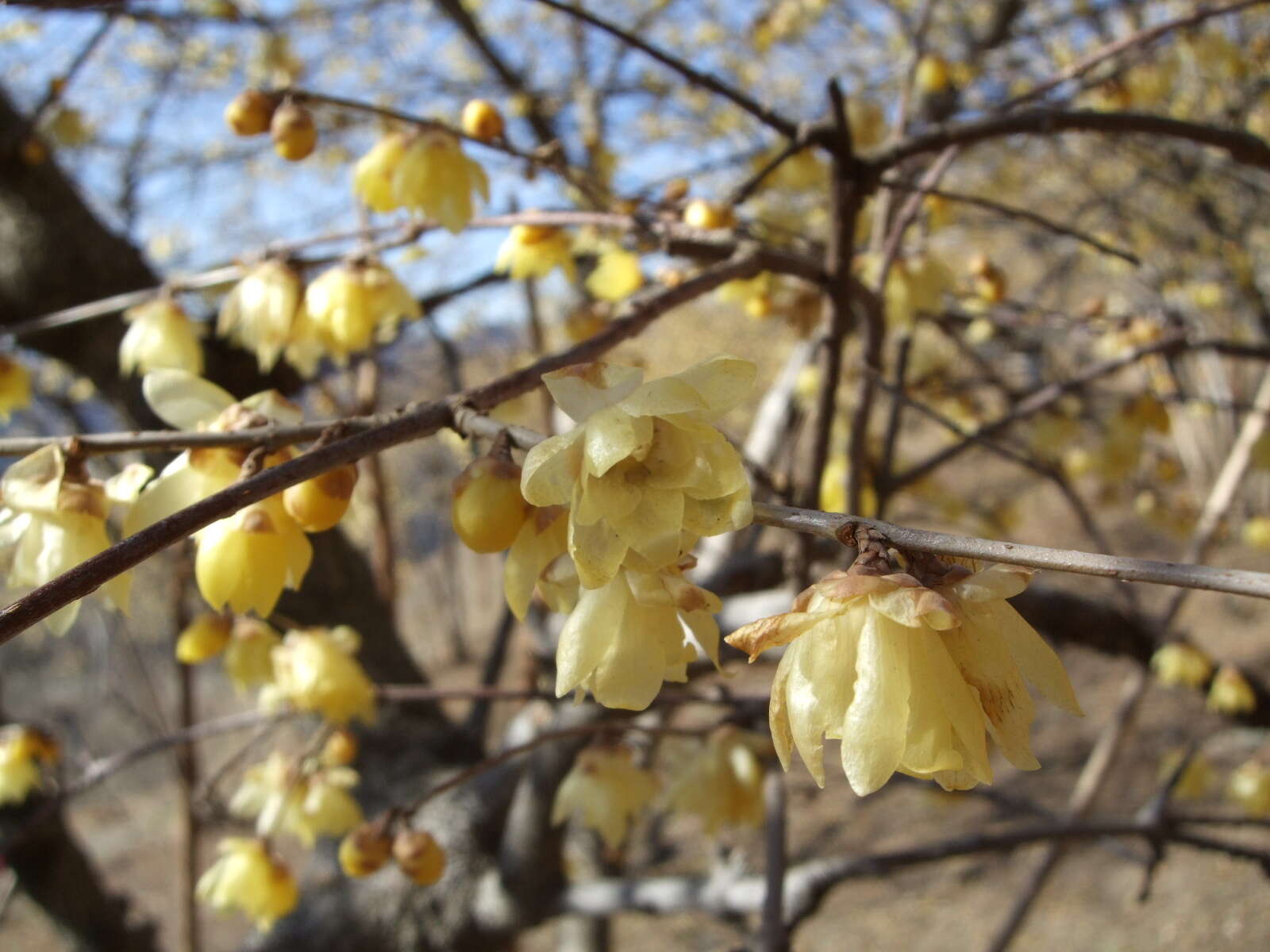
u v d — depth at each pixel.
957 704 0.86
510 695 2.55
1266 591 0.70
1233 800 4.11
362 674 2.53
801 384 3.56
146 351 2.18
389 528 3.93
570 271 2.20
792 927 2.71
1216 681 3.57
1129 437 3.22
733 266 1.71
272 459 1.24
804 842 7.32
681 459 0.96
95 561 0.88
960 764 0.85
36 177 3.45
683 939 6.75
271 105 1.77
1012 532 4.91
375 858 1.98
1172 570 0.74
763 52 4.45
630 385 0.94
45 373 5.96
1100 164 6.20
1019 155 5.32
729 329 10.76
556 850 3.22
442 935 3.27
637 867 6.41
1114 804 6.79
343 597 3.68
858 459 2.31
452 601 13.18
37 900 4.38
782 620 0.88
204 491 1.25
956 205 4.79
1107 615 3.54
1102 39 4.62
